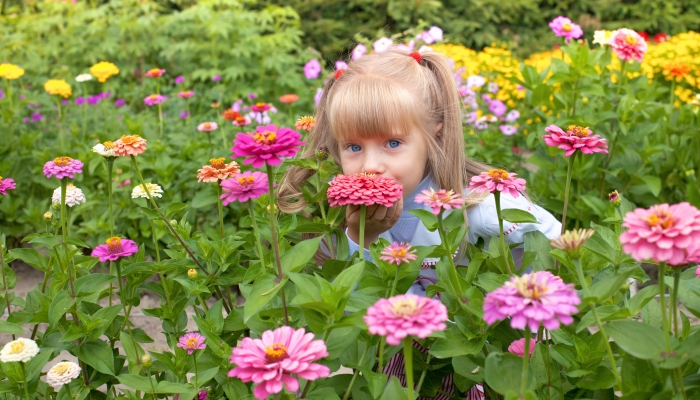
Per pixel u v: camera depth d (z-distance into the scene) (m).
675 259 1.10
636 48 3.01
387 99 1.87
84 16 6.55
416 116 1.94
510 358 1.30
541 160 3.37
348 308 1.41
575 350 1.51
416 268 1.55
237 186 1.48
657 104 3.37
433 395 1.82
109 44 6.20
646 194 3.46
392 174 1.93
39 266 2.01
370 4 8.24
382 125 1.88
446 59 2.23
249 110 4.84
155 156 3.72
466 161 2.29
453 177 2.10
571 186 3.37
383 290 1.58
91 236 3.59
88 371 1.90
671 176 3.49
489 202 1.99
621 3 8.54
